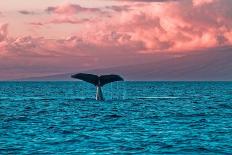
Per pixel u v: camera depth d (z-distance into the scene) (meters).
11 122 50.47
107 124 48.38
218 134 41.12
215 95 123.56
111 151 33.38
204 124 48.62
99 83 73.38
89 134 40.94
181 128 45.25
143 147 34.81
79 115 57.84
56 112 62.19
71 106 72.12
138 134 40.97
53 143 36.38
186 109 68.44
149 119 53.44
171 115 58.47
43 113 61.00
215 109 69.31
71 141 37.28
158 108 69.44
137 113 60.69
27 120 52.53
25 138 38.78
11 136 39.91
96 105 73.69
